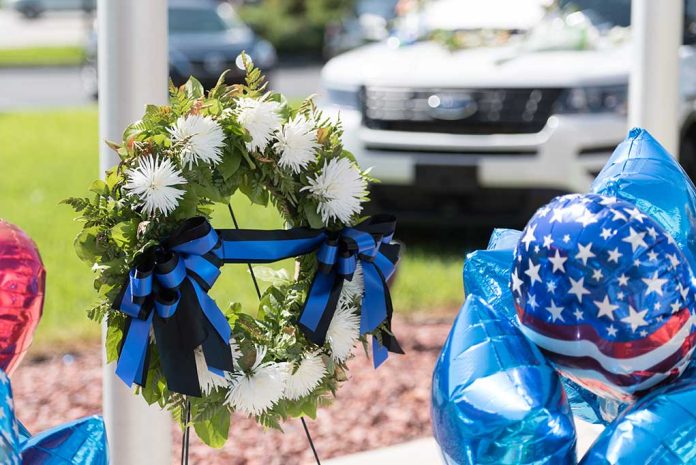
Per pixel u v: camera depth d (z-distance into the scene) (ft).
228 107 8.71
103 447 7.49
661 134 14.21
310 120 8.84
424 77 26.07
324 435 16.11
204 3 65.51
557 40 27.32
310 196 8.77
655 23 13.98
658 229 6.88
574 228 6.85
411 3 30.60
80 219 8.16
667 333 6.78
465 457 6.89
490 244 8.89
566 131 25.07
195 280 8.08
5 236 7.57
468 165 25.52
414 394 17.70
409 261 26.32
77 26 135.54
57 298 23.07
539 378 7.00
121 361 8.06
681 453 6.68
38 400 17.60
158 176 8.00
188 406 8.55
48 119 53.88
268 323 8.89
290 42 104.68
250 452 15.51
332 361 8.92
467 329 7.42
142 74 10.64
